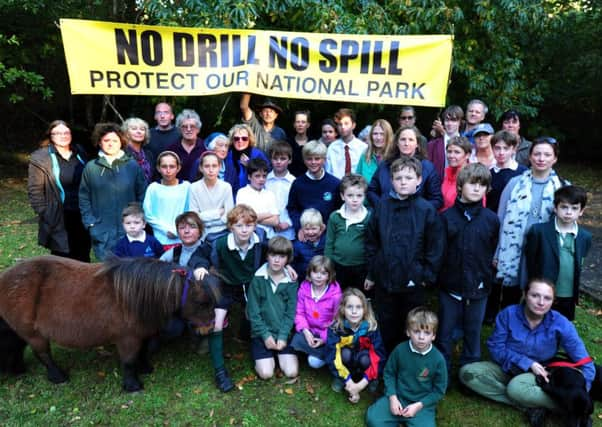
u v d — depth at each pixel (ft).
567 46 34.71
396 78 14.11
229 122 30.71
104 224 13.16
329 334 10.88
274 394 10.89
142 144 15.74
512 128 15.44
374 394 10.93
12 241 20.29
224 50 13.89
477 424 9.96
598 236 21.77
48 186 13.38
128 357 10.42
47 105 36.58
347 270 12.40
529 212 11.68
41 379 11.01
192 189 13.28
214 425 9.83
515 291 12.79
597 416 10.07
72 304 9.99
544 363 10.31
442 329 11.16
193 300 9.98
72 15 27.99
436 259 10.52
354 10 22.63
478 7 23.76
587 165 39.81
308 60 14.11
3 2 23.94
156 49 13.61
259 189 13.55
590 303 15.17
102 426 9.69
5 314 10.06
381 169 13.33
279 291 11.64
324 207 13.53
